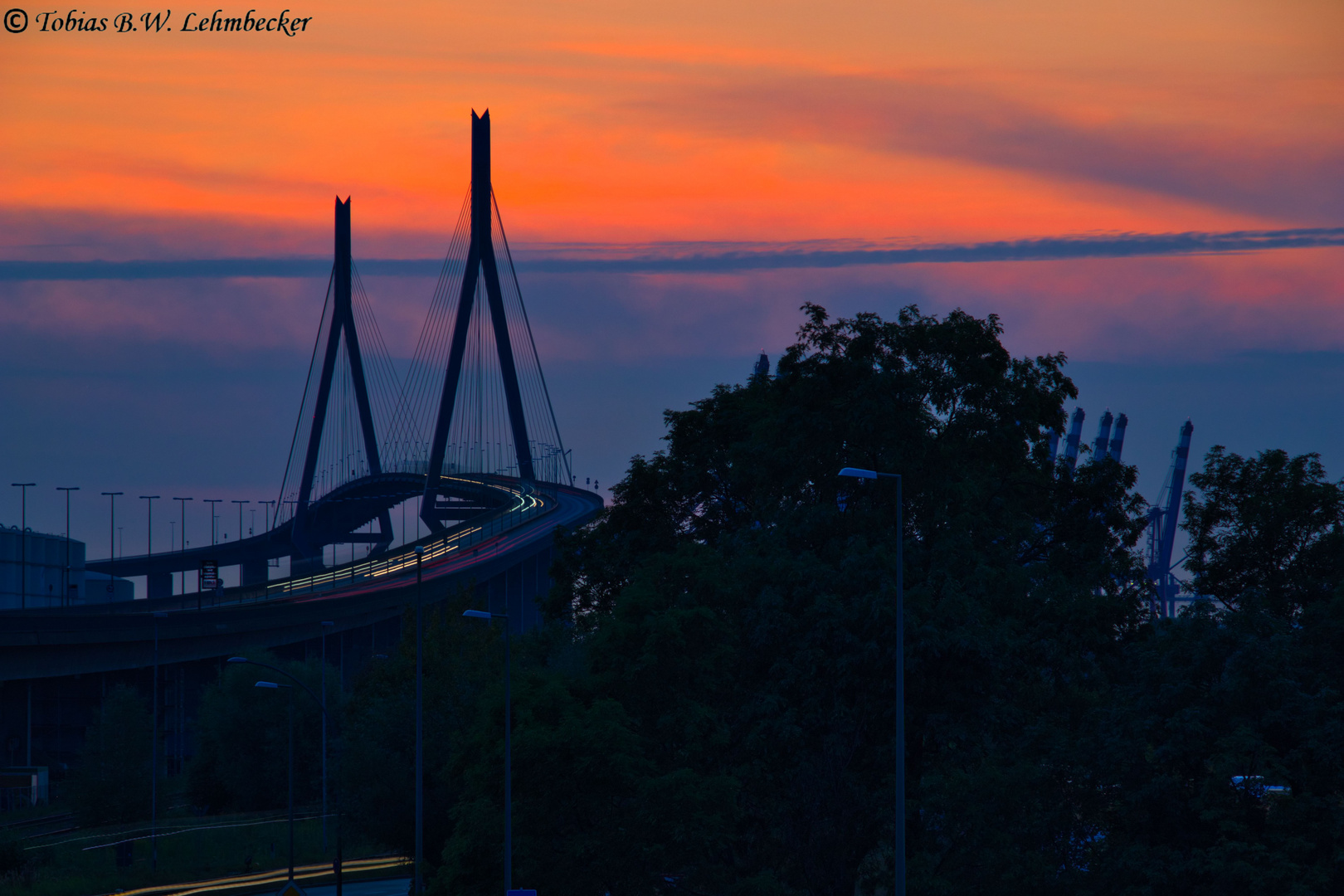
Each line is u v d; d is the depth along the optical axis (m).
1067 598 116.81
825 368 124.94
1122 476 137.00
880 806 102.81
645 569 111.50
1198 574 120.75
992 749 108.44
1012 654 110.44
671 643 100.56
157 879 194.88
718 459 146.62
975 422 125.00
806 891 102.62
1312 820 87.38
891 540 117.19
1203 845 90.25
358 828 165.62
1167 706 94.31
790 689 107.06
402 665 185.38
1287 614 112.38
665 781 92.44
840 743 104.12
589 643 109.06
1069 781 98.19
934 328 128.12
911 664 101.88
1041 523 137.00
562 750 94.75
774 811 104.38
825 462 123.81
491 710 101.00
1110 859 91.81
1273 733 91.81
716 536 145.38
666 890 102.12
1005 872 93.94
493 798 99.50
